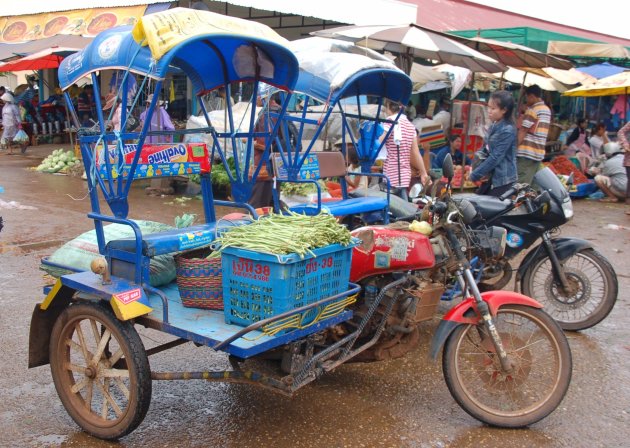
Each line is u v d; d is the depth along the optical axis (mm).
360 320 3787
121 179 3371
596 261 4926
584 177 12586
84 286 3291
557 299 5078
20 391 3877
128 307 3123
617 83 12336
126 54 3225
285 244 3029
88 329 4777
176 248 3408
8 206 9156
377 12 11492
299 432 3469
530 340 3727
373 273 3762
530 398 3713
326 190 6871
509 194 5000
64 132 18734
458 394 3527
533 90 7402
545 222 4895
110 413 3646
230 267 3174
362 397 3902
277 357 3559
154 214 8984
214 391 3955
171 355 4430
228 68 4094
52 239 7367
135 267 3316
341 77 4773
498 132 5750
